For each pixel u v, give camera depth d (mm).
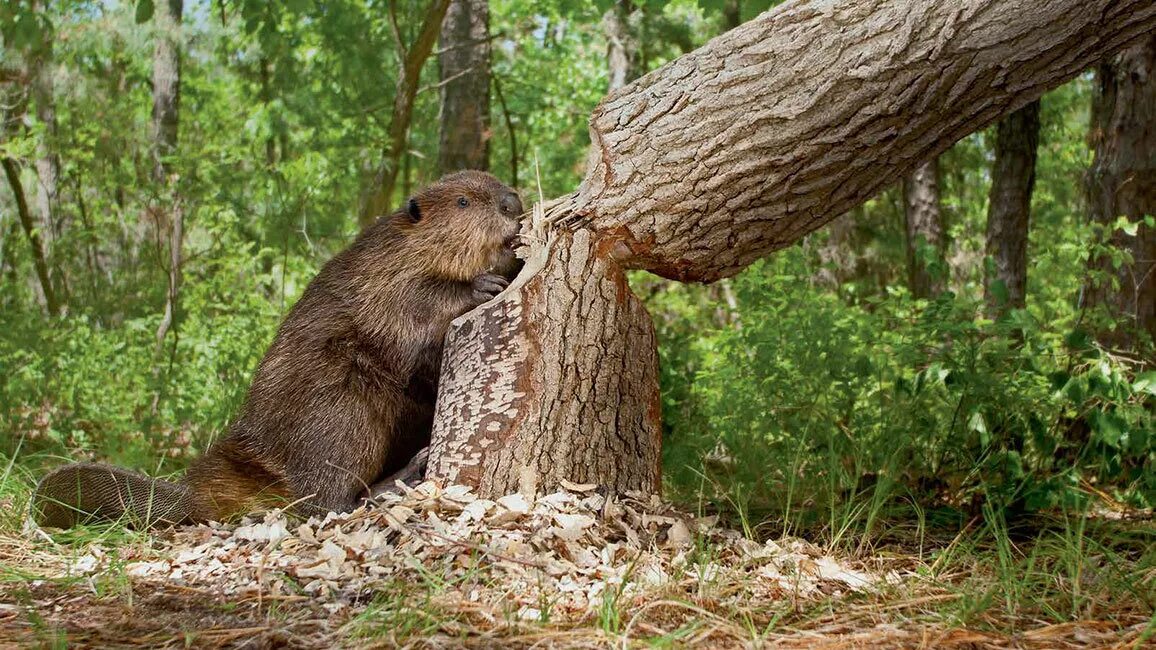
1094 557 4277
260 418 5141
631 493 4414
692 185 4320
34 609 3529
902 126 4047
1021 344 6250
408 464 5094
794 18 4113
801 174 4211
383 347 5109
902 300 6859
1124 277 7523
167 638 3221
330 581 3717
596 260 4488
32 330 9008
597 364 4438
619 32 15578
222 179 10578
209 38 15883
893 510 5141
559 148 18922
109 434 7836
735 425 5891
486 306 4531
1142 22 3715
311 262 10312
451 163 11242
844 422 5961
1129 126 7570
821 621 3447
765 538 4863
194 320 10852
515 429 4344
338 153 11188
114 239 15062
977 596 3650
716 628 3234
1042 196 15070
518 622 3285
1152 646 3066
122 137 15086
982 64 3838
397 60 12734
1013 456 5297
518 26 18734
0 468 6172
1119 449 5406
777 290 6387
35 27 8359
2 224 15719
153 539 4605
